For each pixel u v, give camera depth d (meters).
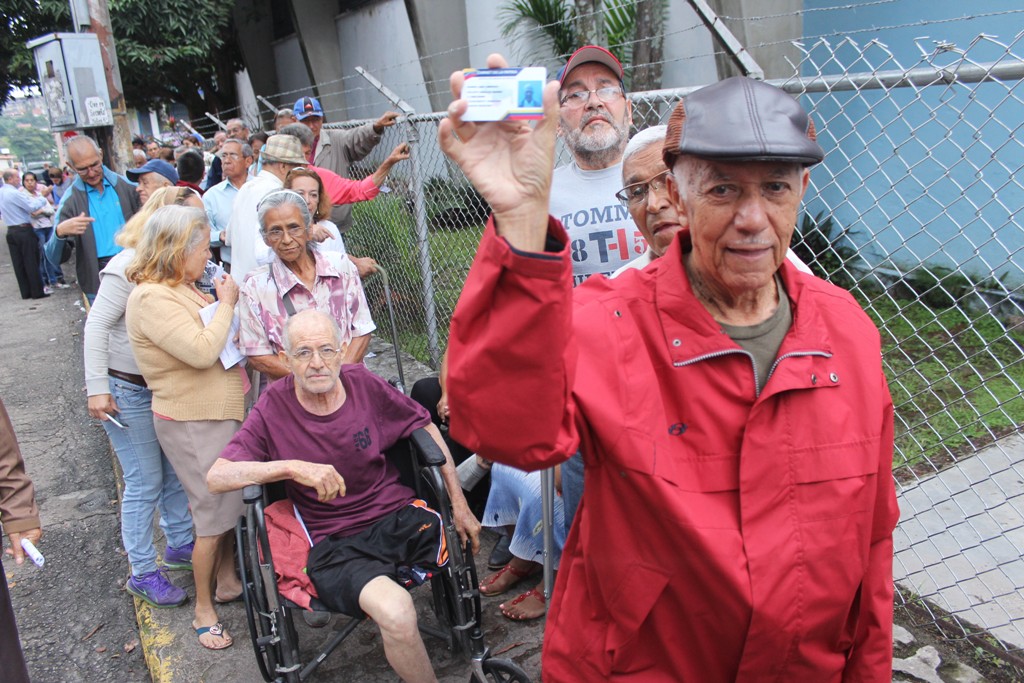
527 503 2.88
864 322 1.29
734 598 1.20
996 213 4.88
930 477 2.98
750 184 1.12
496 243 1.01
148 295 2.87
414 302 5.64
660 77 7.48
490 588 3.06
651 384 1.22
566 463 2.35
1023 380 4.07
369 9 13.32
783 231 1.17
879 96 5.43
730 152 1.08
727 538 1.19
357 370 2.79
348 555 2.51
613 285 1.29
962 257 5.07
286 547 2.61
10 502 2.32
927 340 4.72
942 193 5.14
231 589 3.27
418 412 2.81
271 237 3.10
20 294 11.11
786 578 1.20
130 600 3.62
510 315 1.03
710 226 1.16
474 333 1.08
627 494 1.22
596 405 1.18
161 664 2.90
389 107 13.60
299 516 2.71
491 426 1.09
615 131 2.54
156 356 2.90
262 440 2.69
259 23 17.73
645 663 1.30
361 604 2.37
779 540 1.20
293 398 2.70
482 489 3.39
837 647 1.34
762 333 1.26
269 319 3.12
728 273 1.18
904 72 2.49
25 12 14.68
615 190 2.58
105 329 3.06
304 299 3.21
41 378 7.12
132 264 2.95
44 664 3.21
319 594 2.46
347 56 14.62
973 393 4.00
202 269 3.02
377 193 4.96
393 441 2.76
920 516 3.05
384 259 5.97
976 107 4.89
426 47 10.50
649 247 2.15
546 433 1.09
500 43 10.02
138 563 3.25
